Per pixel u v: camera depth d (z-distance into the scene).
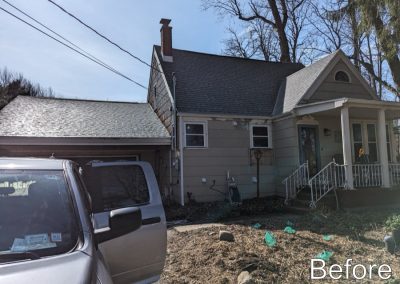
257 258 5.60
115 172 4.49
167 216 11.12
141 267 4.16
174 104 13.62
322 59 15.60
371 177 12.60
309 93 13.95
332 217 9.75
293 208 11.68
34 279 1.86
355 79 15.09
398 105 12.33
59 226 2.41
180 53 16.48
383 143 12.24
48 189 2.62
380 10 11.48
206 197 13.47
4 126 12.85
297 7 24.78
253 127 14.57
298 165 13.31
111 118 15.51
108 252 3.82
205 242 6.88
